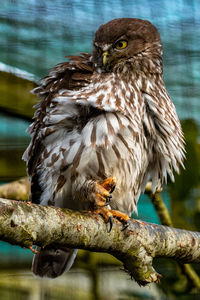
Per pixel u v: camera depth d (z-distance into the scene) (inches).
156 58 364.5
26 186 400.5
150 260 297.1
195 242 314.0
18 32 389.7
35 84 404.5
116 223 288.7
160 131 349.4
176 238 308.0
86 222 274.4
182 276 420.5
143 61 357.4
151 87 350.9
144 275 294.7
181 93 418.0
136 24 367.9
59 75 355.9
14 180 411.2
